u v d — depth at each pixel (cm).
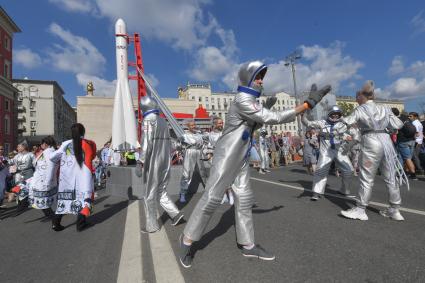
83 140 429
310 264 265
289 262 271
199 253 301
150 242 346
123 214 523
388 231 350
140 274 260
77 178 422
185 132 679
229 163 275
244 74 272
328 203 524
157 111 413
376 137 397
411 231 347
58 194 424
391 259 269
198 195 696
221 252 301
